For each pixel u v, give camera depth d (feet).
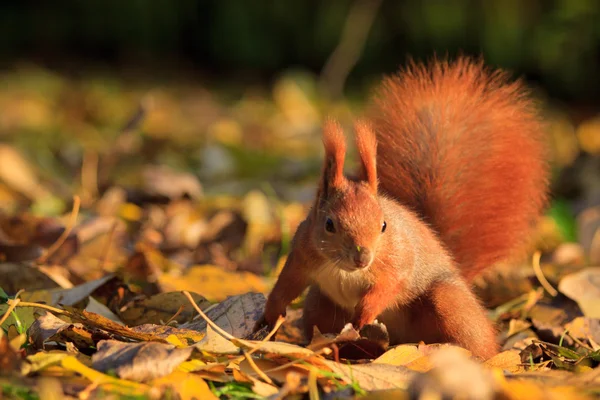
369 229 23.47
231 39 101.65
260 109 83.20
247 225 42.93
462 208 29.27
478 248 29.68
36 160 58.44
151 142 61.72
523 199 30.40
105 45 107.55
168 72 102.99
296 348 20.98
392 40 94.32
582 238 41.19
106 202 46.39
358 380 19.95
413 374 20.27
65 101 81.66
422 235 26.05
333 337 22.88
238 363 21.09
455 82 31.27
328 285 24.98
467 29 90.07
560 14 88.17
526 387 17.95
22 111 75.92
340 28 95.81
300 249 24.66
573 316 30.14
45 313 23.13
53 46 108.47
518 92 31.48
